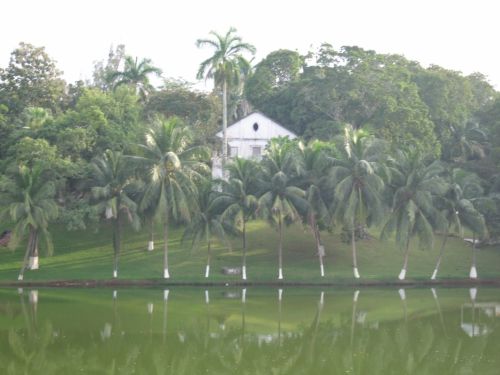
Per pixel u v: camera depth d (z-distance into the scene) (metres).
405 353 28.27
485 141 82.94
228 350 28.98
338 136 54.19
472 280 54.88
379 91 70.38
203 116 72.12
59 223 64.19
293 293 48.88
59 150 56.31
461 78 82.69
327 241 63.69
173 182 51.88
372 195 52.44
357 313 38.97
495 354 27.97
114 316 37.00
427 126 69.38
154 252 59.62
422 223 52.84
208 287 52.19
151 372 25.22
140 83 76.38
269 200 52.12
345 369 25.73
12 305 40.81
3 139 60.84
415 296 47.22
